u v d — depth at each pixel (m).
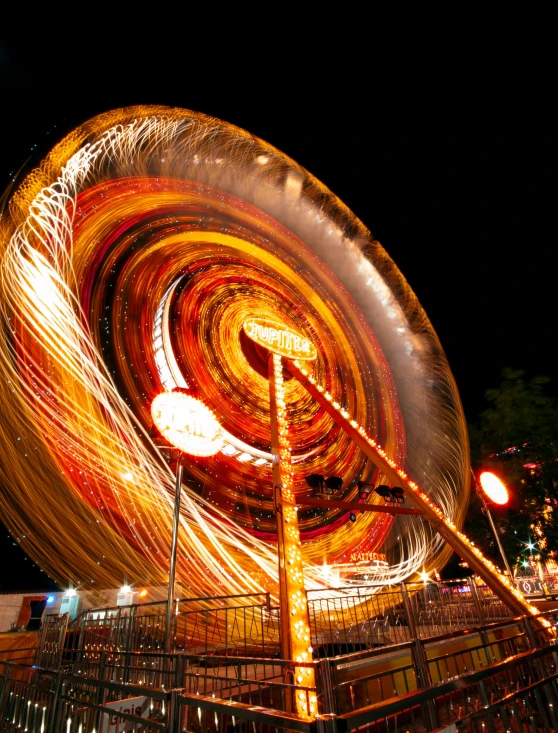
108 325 17.00
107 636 9.40
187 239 22.48
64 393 14.28
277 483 10.19
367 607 11.85
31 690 5.75
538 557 21.55
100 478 13.77
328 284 29.42
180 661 5.43
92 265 17.62
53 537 12.30
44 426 13.43
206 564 14.53
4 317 14.00
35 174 16.88
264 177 28.92
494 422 23.19
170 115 24.02
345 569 18.52
